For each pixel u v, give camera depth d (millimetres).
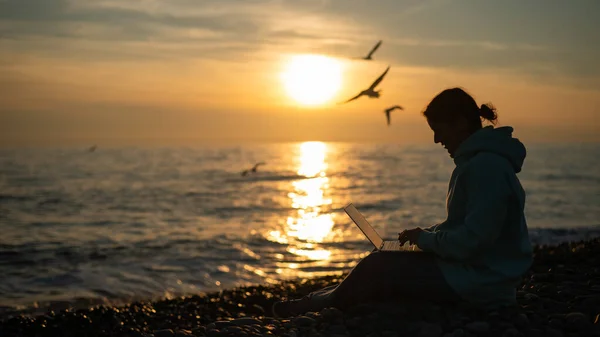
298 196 51719
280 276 15797
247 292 10398
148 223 31219
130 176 81625
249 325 4273
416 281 3971
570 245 10836
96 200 46844
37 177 78375
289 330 4090
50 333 6746
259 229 28578
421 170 96000
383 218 33906
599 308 4297
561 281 5785
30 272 16031
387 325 3896
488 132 3686
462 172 3672
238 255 19453
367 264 4168
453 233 3605
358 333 3879
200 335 4363
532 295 4648
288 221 32844
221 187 63219
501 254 3812
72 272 15945
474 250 3588
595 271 6316
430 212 37062
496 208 3518
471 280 3820
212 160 143500
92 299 12438
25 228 28969
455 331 3652
